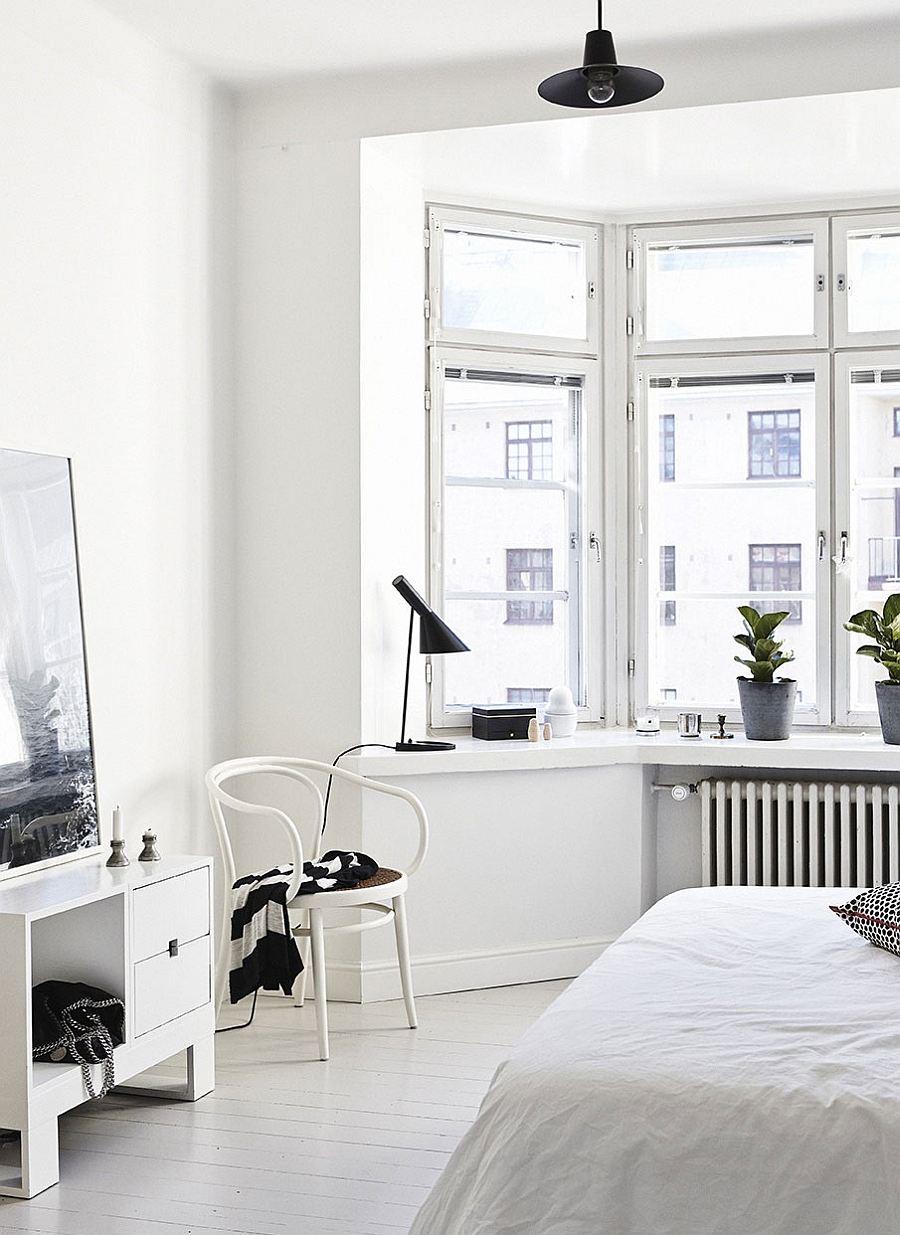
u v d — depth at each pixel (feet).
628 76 8.75
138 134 12.09
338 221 13.50
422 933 13.69
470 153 13.78
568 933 14.37
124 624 11.82
